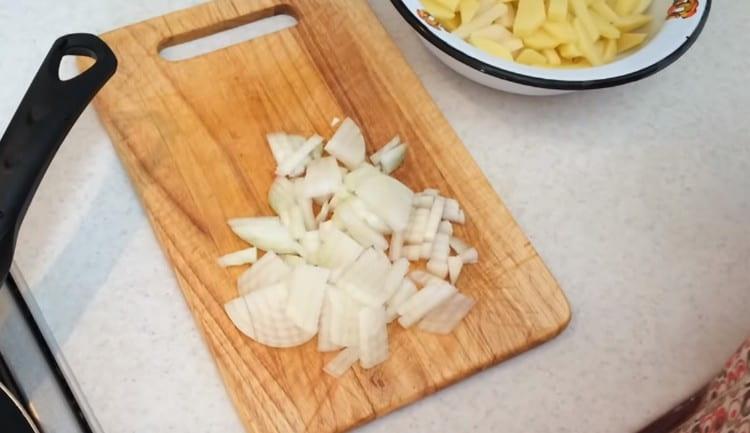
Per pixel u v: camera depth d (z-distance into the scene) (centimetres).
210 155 56
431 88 63
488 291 53
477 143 61
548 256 56
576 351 53
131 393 49
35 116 45
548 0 60
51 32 62
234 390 48
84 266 53
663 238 58
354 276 52
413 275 53
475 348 51
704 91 65
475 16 60
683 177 61
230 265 52
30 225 54
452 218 55
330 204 55
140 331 51
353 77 60
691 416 50
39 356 49
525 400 51
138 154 56
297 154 56
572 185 59
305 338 50
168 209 54
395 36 64
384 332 51
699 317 55
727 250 58
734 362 47
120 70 59
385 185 55
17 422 42
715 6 69
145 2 64
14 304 50
